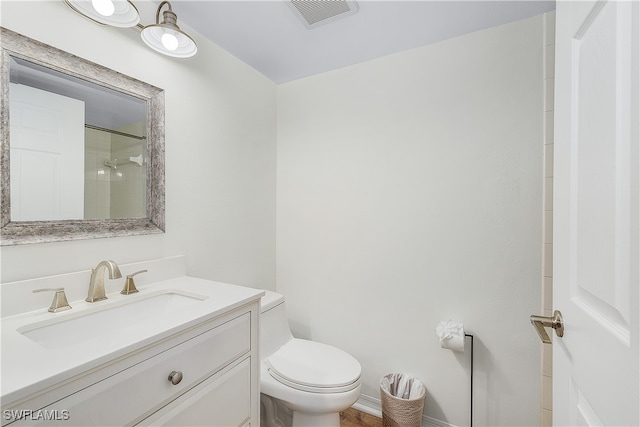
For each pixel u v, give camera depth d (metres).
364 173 1.84
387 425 1.58
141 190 1.28
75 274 1.04
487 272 1.53
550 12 1.39
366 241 1.84
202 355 0.92
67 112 1.05
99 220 1.13
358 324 1.86
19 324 0.84
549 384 1.38
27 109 0.95
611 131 0.49
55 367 0.60
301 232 2.05
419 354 1.69
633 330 0.42
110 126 1.17
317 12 1.40
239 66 1.80
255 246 1.92
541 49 1.42
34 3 0.96
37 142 0.97
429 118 1.66
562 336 0.69
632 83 0.43
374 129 1.81
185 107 1.46
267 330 1.58
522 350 1.46
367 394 1.83
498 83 1.51
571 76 0.66
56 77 1.02
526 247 1.45
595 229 0.54
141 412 0.75
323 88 1.97
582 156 0.60
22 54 0.93
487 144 1.53
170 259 1.37
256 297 1.13
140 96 1.26
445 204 1.62
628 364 0.43
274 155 2.10
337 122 1.93
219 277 1.66
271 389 1.37
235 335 1.05
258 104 1.95
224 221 1.69
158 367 0.79
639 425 0.40
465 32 1.56
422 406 1.55
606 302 0.50
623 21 0.46
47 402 0.58
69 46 1.04
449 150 1.61
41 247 0.98
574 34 0.64
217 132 1.65
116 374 0.69
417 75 1.69
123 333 0.76
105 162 1.15
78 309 0.97
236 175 1.78
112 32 1.17
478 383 1.55
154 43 1.22
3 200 0.89
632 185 0.43
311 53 1.75
